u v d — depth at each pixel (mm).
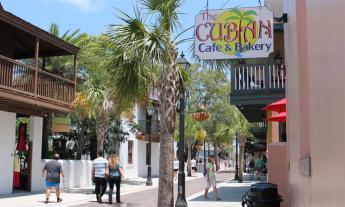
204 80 37562
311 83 4340
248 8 8539
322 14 3594
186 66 11828
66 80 20109
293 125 7402
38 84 18234
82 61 25016
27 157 20391
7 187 18641
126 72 10664
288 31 8242
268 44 8383
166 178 10539
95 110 21250
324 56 3549
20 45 21172
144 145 37969
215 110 39719
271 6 8398
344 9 2783
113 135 28062
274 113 16672
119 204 16719
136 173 36062
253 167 35688
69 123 22422
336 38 3057
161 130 10664
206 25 8680
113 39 10562
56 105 19359
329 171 3492
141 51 10141
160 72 10734
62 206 15562
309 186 5031
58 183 16734
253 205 9008
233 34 8539
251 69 16734
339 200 3117
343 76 2881
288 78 8602
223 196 19531
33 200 16875
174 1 10555
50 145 27109
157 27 10531
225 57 8531
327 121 3516
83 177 24797
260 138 43594
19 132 20719
